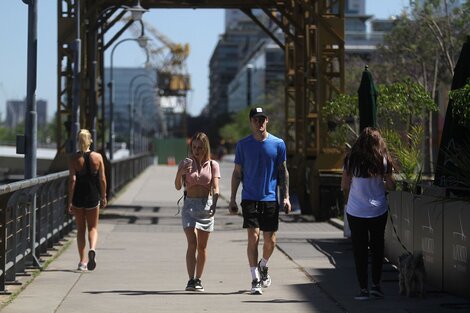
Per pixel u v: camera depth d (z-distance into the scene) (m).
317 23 68.94
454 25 97.19
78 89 59.28
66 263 39.09
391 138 42.69
